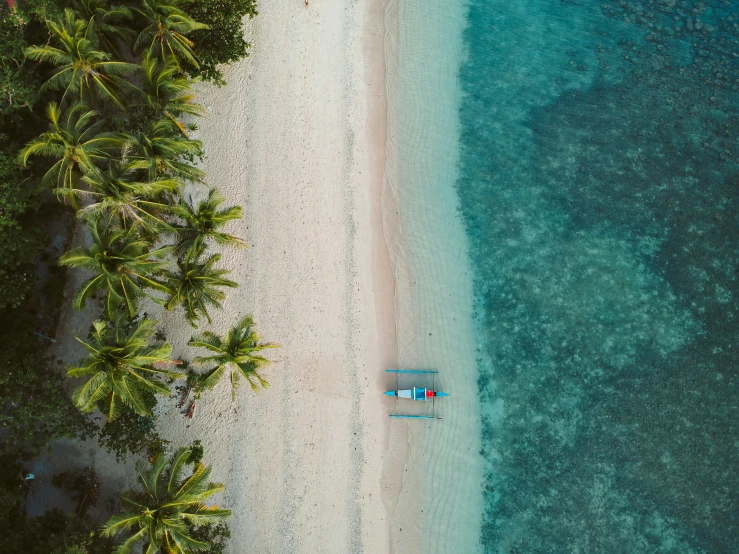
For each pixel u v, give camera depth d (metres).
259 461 29.89
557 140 32.38
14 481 28.25
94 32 26.67
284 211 31.62
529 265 31.44
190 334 30.56
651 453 29.75
